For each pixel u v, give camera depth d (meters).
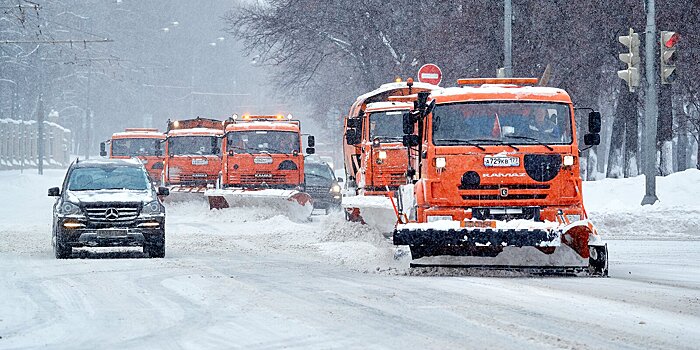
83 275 44.84
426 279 42.50
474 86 50.31
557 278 43.38
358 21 146.50
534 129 46.28
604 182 89.25
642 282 41.62
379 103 74.62
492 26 116.81
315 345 26.38
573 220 45.53
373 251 56.72
